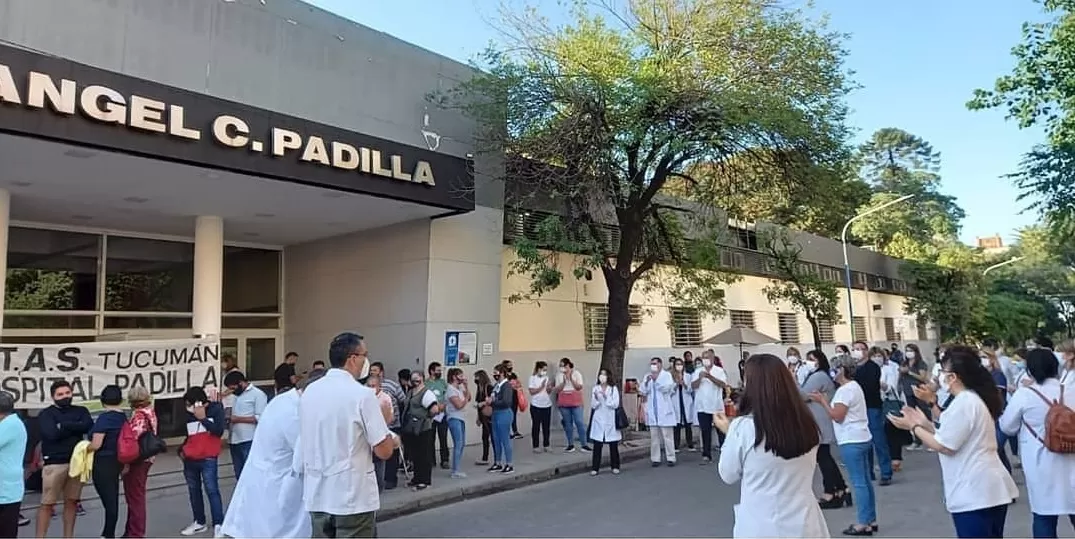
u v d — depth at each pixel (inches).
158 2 390.9
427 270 553.6
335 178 434.9
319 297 639.8
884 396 473.1
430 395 408.2
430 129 534.6
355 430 180.7
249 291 646.5
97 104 336.8
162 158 360.8
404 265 571.2
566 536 305.3
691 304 753.6
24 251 505.4
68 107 327.6
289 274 672.4
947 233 2100.1
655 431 503.5
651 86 516.4
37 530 281.6
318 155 425.7
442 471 458.9
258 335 645.3
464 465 481.1
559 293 726.5
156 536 308.7
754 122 511.2
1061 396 211.6
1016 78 638.5
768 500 140.2
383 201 484.1
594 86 526.6
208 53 410.0
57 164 370.6
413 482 402.9
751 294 1055.0
